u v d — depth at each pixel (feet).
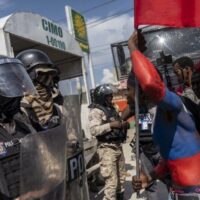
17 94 8.33
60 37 21.68
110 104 18.65
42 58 10.82
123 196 19.17
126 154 34.71
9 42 15.53
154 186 14.37
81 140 9.82
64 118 9.68
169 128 7.97
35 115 9.93
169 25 8.21
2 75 8.37
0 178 6.93
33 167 6.94
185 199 7.91
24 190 6.85
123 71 29.76
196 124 7.98
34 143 7.03
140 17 8.23
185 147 7.89
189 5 8.22
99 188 22.41
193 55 27.40
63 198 7.77
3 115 8.32
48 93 10.68
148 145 13.88
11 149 7.41
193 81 8.48
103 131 17.69
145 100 9.70
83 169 9.58
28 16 17.63
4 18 15.90
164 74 15.70
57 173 7.59
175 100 7.63
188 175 7.88
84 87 25.02
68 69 25.45
